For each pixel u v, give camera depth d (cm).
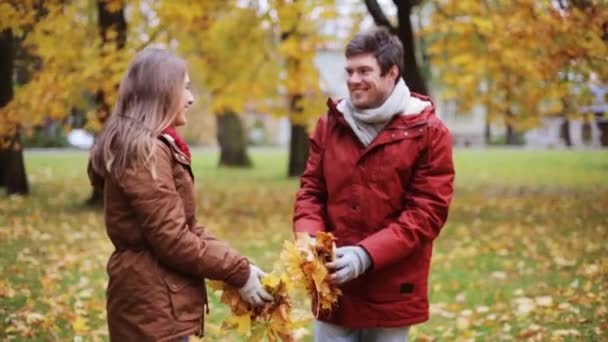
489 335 512
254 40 1141
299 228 330
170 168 277
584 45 869
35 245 834
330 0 995
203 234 293
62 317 536
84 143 3634
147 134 273
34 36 930
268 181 1812
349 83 318
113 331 283
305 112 1169
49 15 923
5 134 963
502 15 962
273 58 1169
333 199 329
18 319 525
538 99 1163
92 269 721
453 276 716
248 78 1155
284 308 299
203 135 4028
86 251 813
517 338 499
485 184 1748
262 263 791
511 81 1176
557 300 599
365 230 322
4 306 563
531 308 562
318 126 341
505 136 4925
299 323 303
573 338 492
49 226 978
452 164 323
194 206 289
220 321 550
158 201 268
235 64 1147
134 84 282
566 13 873
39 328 509
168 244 269
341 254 307
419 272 324
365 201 320
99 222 1030
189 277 283
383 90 317
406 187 322
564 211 1171
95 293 625
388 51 315
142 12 1037
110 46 945
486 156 2808
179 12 945
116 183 272
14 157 1324
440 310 585
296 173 1912
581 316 545
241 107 1148
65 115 1017
